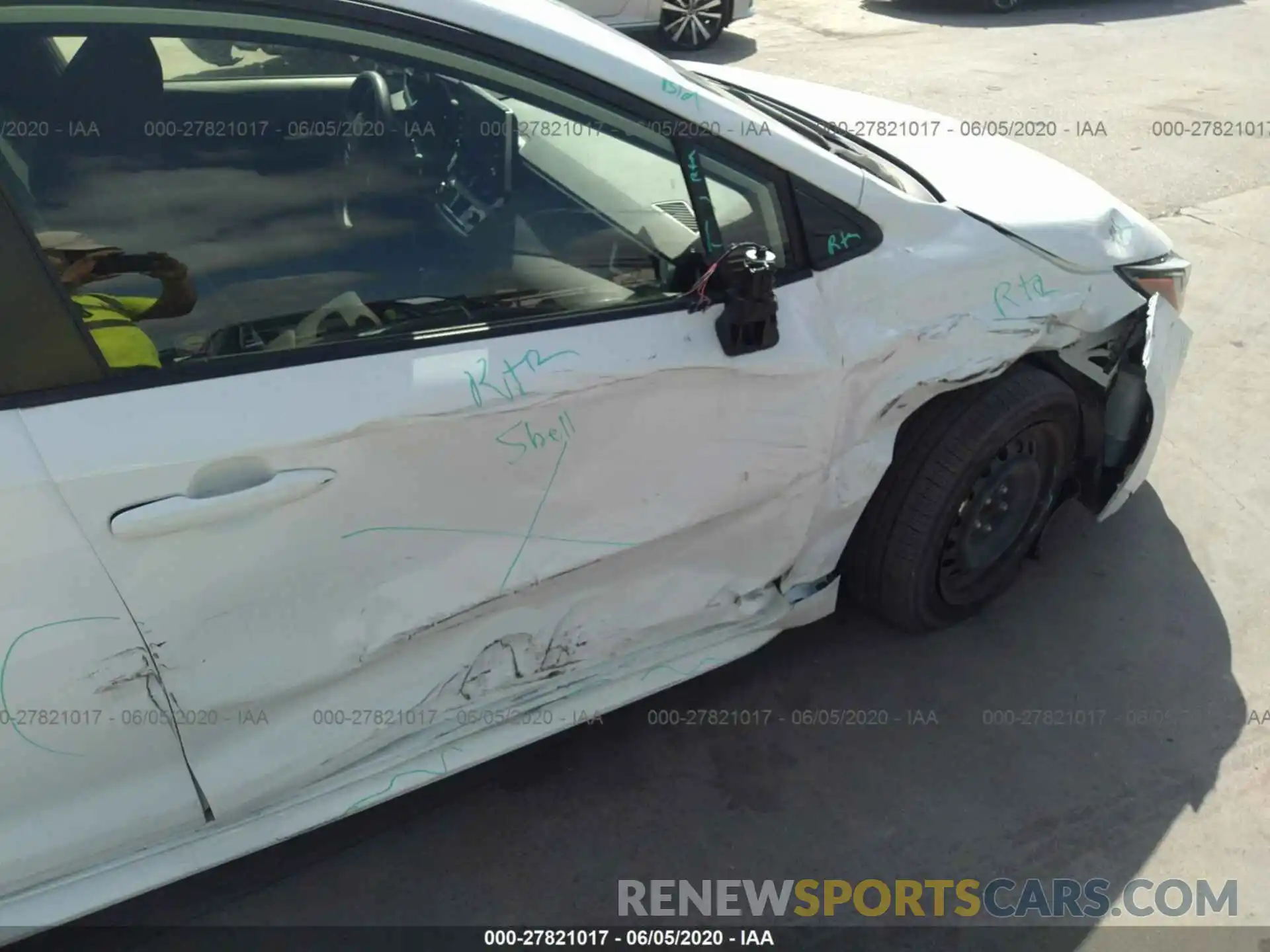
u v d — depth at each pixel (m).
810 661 2.53
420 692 1.83
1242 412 3.46
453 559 1.73
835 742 2.32
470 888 2.02
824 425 2.04
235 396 1.51
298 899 1.99
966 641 2.59
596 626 2.00
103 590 1.44
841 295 2.02
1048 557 2.85
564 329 1.75
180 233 1.53
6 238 1.40
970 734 2.34
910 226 2.12
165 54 1.50
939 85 7.05
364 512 1.60
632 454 1.83
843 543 2.31
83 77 1.46
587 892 2.01
